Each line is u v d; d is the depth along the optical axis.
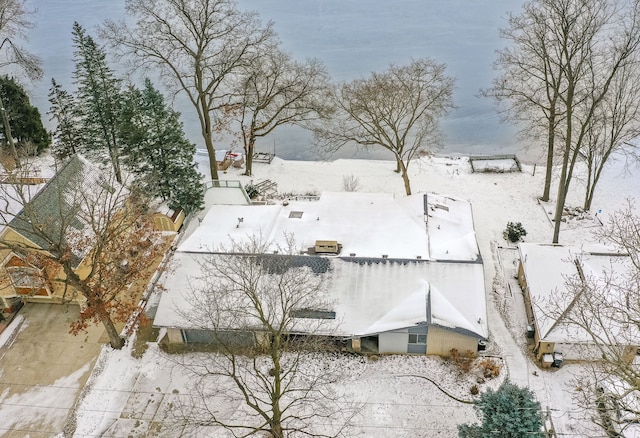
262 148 57.62
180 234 41.03
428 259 32.34
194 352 31.81
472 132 58.25
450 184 47.19
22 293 34.22
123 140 43.59
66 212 34.09
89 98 45.38
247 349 31.61
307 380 28.45
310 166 51.88
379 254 33.28
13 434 27.80
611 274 29.34
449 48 75.31
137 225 35.12
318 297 31.22
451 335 30.14
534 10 42.88
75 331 29.41
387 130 58.94
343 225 36.56
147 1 44.62
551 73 37.34
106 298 35.12
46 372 30.95
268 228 36.44
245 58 43.25
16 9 48.03
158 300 34.75
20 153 44.91
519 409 22.67
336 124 56.91
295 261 32.75
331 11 92.12
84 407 28.98
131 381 30.31
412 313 29.97
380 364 30.72
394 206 38.69
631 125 46.38
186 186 41.78
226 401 29.09
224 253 32.56
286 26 86.62
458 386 29.30
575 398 24.66
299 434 27.33
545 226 41.12
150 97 42.06
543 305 30.92
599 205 43.25
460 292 31.09
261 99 46.91
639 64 41.28
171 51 42.00
